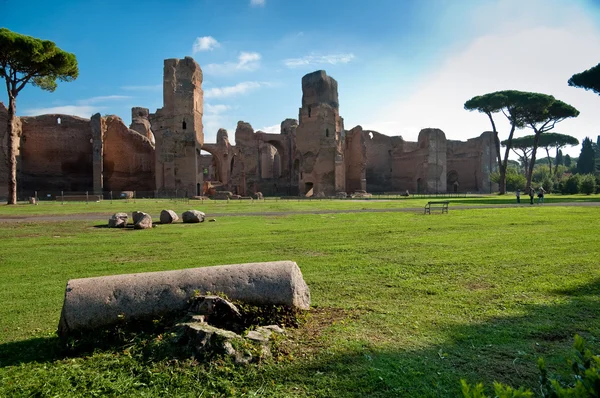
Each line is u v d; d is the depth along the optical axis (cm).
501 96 5594
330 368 419
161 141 5325
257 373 410
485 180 7100
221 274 538
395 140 7388
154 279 521
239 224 1861
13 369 430
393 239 1307
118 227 1788
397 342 482
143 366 425
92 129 5234
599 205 2800
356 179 6581
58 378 406
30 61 3441
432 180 6612
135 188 5831
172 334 457
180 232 1584
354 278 801
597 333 496
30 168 5481
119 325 488
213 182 7194
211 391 383
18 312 639
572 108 5544
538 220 1805
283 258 1016
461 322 547
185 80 5409
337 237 1377
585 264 879
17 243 1333
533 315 567
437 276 804
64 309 480
